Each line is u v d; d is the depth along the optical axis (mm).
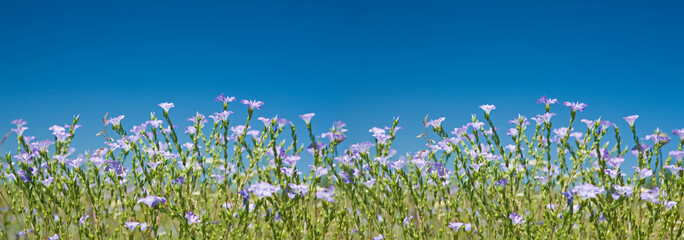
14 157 3182
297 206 3199
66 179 3133
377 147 3299
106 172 3342
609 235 3082
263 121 3254
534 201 3963
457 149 3299
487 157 3260
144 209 3262
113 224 3658
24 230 3275
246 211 2883
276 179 3203
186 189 3408
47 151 3111
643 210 3545
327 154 3330
